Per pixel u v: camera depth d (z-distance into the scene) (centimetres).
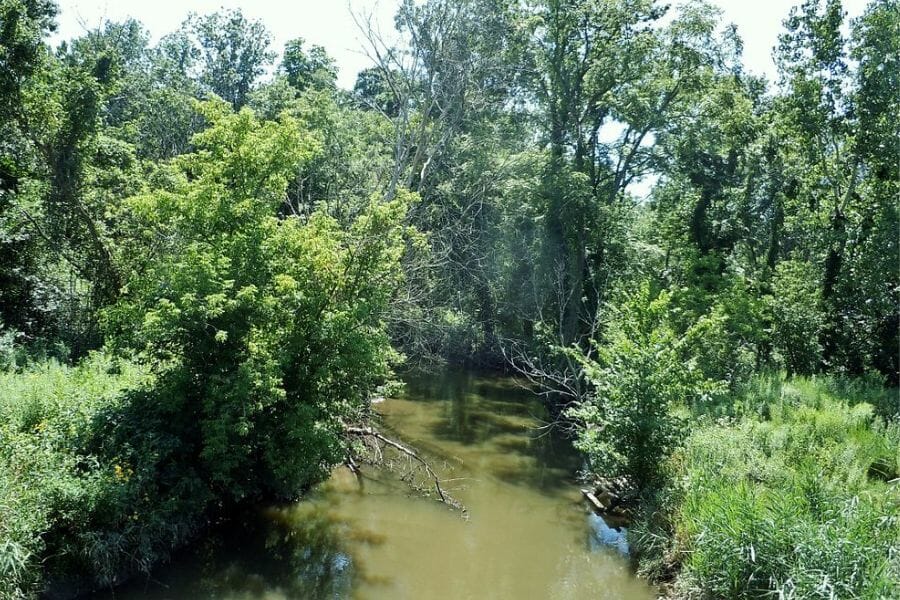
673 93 2533
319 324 1259
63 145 1805
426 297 2280
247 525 1288
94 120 1850
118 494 955
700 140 2491
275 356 1202
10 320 1783
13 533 816
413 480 1617
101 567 945
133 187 1964
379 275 1361
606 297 2441
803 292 2091
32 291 1841
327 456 1244
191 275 1116
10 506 825
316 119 2450
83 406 1106
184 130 3347
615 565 1222
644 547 1195
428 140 2430
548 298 2528
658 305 1642
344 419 1545
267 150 1275
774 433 1280
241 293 1101
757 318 2108
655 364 1307
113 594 967
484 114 2595
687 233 2622
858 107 2072
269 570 1137
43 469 913
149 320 1048
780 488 1027
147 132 3269
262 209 1253
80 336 1797
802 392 1648
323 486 1499
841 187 2328
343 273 1320
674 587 1045
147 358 1189
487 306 2783
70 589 917
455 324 2697
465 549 1289
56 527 919
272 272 1214
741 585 886
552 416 2317
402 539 1307
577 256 2442
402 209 1316
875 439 1272
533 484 1686
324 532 1305
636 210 3281
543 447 2008
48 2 1864
